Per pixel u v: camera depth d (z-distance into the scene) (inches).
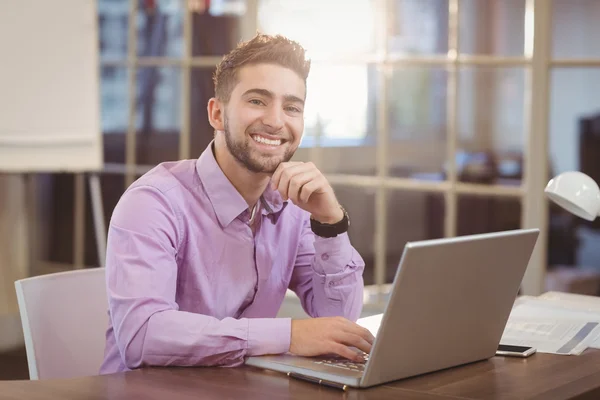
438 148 137.1
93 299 69.1
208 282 64.0
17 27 140.0
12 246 171.3
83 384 48.9
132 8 151.2
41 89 141.9
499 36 121.4
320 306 67.4
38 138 142.4
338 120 130.3
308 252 71.0
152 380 50.1
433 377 51.1
